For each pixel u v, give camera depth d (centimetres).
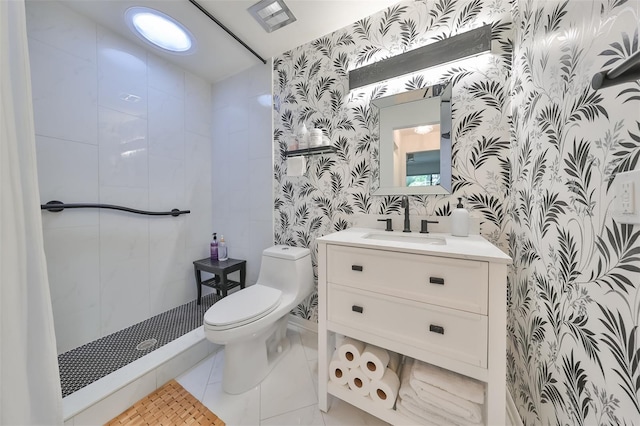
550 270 72
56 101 131
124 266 163
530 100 88
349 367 106
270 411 111
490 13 114
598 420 50
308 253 163
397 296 92
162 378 126
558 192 68
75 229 140
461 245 94
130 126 164
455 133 123
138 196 170
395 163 137
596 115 52
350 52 150
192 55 178
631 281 43
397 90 137
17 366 70
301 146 161
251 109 193
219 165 215
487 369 78
